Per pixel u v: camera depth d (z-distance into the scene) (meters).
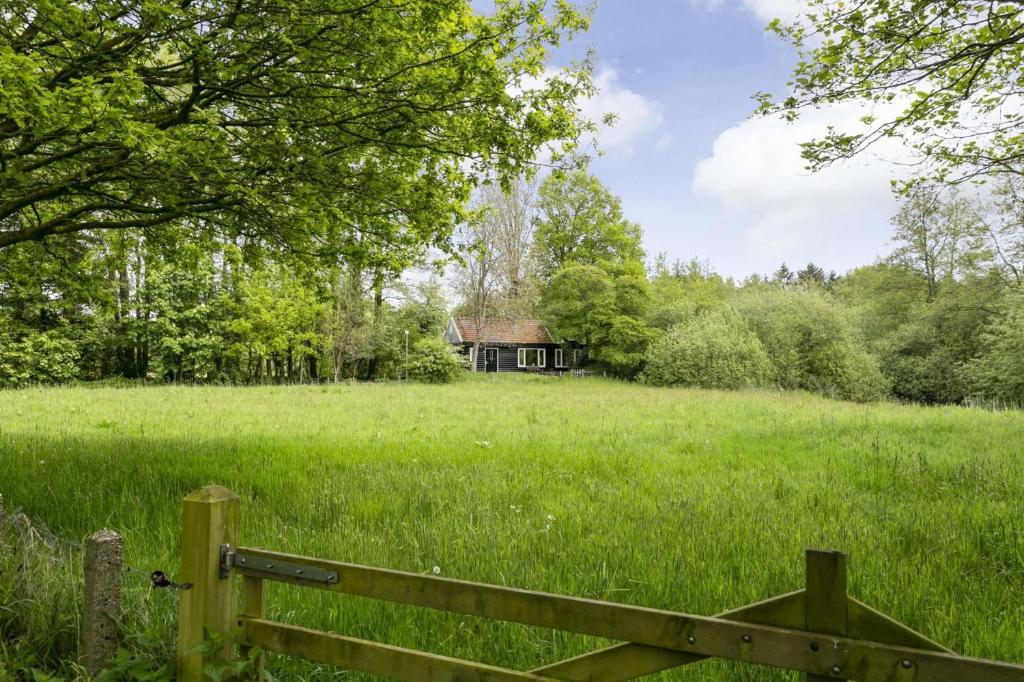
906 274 41.84
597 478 7.58
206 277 34.69
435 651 3.15
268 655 3.03
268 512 5.61
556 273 46.44
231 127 7.14
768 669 2.85
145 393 22.06
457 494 6.38
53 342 31.53
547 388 32.19
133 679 2.60
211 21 6.03
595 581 3.93
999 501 6.16
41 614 2.97
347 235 8.15
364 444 10.31
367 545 4.62
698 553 4.56
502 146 6.90
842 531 5.08
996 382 28.09
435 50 6.95
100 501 5.56
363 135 7.02
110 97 4.58
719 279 74.31
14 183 6.37
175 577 3.93
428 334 44.44
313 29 6.13
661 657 1.82
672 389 31.42
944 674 1.49
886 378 36.28
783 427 12.94
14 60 4.30
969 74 6.49
